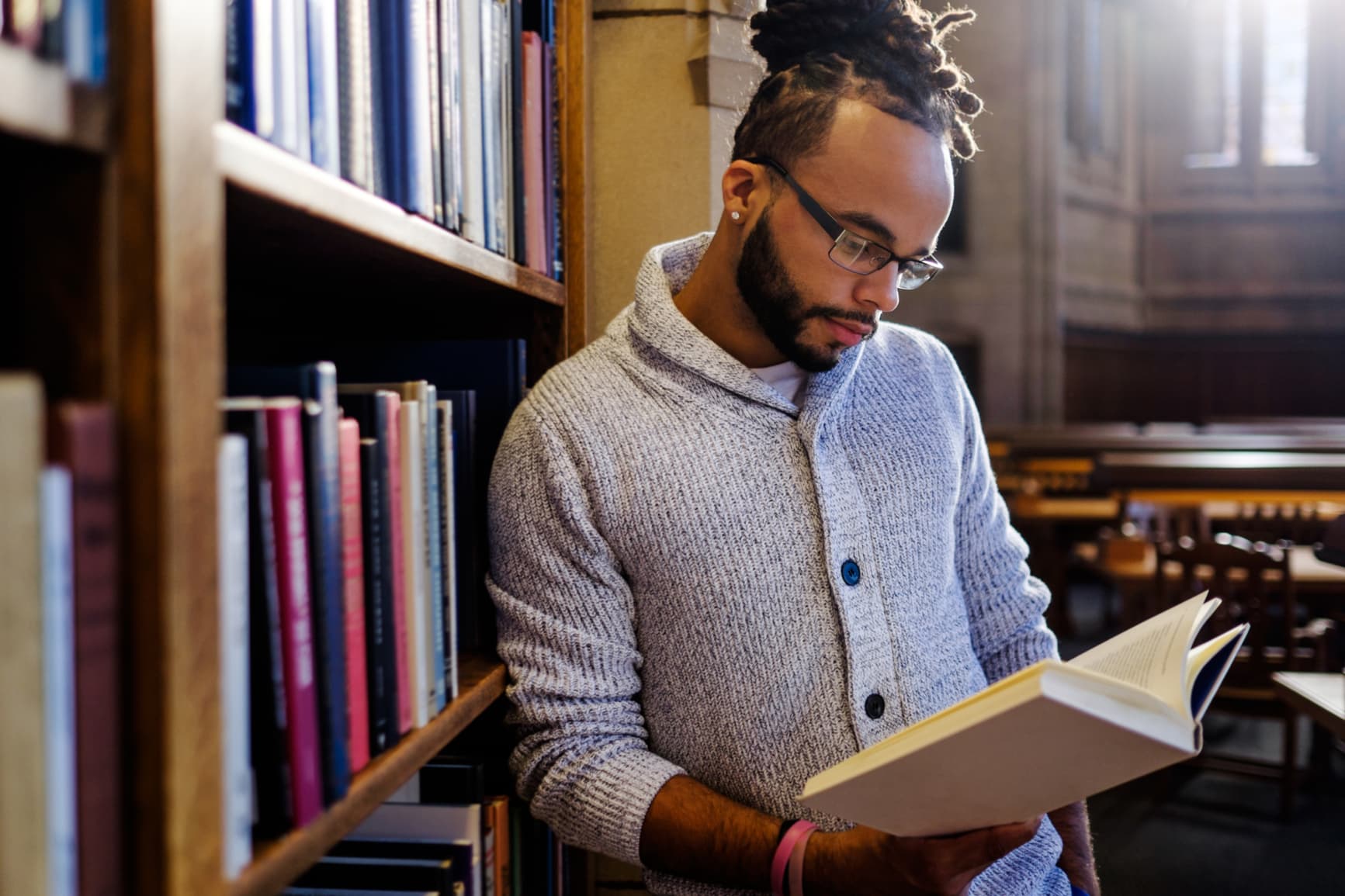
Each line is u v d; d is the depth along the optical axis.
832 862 0.98
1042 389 12.76
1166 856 3.63
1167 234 14.77
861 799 0.83
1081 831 1.28
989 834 0.87
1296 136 14.68
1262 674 3.90
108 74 0.50
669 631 1.13
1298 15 14.45
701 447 1.12
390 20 0.86
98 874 0.49
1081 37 13.34
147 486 0.51
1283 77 14.62
